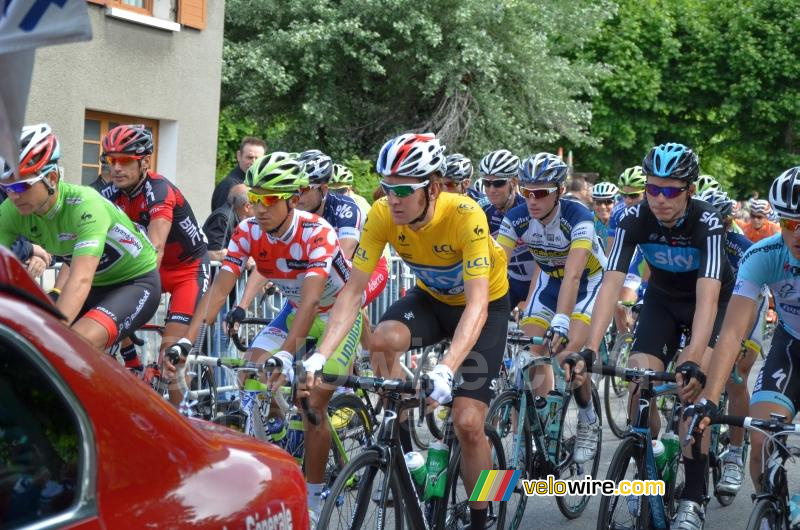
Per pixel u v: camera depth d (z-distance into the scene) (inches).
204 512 176.9
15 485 156.1
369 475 329.7
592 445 494.9
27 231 378.3
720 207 570.9
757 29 2292.1
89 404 166.7
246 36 1628.9
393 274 759.1
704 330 402.3
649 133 2316.7
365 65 1521.9
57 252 382.3
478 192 798.5
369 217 377.4
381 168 348.2
